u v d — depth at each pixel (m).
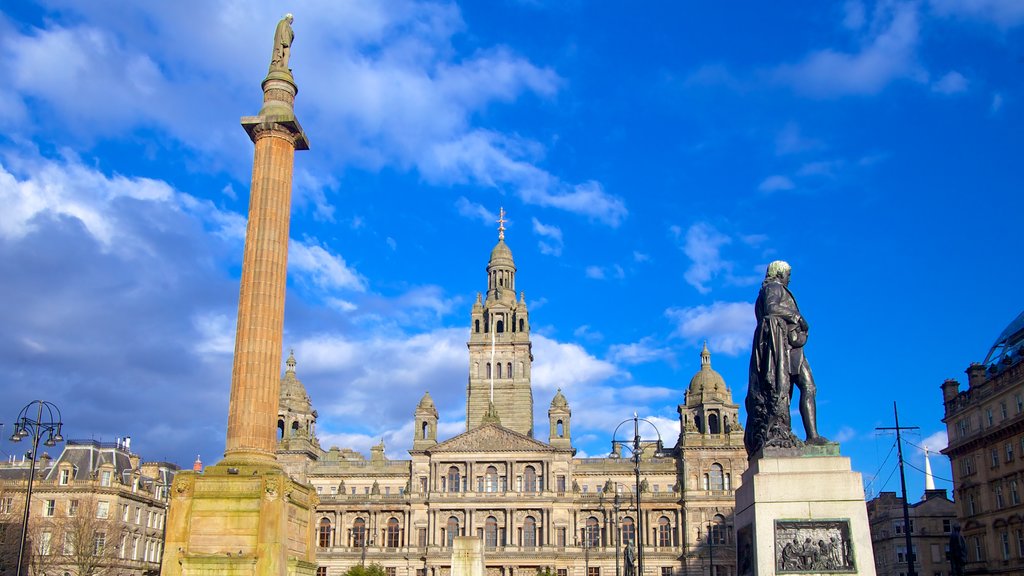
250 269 48.16
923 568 129.38
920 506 132.25
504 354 186.12
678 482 165.25
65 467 129.00
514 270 198.00
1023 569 91.50
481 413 182.25
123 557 130.88
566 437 171.38
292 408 184.88
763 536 27.11
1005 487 96.31
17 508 122.88
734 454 162.25
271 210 49.06
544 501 160.75
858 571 26.56
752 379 30.38
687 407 173.00
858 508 27.08
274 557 43.38
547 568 147.75
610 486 162.75
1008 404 95.75
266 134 50.06
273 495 44.09
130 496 133.88
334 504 167.75
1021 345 99.50
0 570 105.44
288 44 53.16
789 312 29.89
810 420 29.06
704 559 157.00
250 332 47.25
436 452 165.88
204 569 42.50
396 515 167.25
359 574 138.38
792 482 27.44
